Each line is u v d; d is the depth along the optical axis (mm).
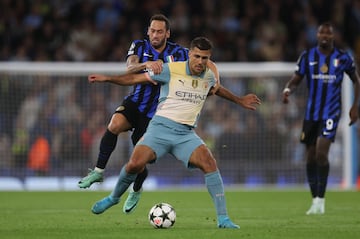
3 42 74375
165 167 63312
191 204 45156
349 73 39344
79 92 64062
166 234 27188
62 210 40500
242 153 64500
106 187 62031
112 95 64250
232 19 77125
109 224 31906
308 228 30078
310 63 39156
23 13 76375
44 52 73188
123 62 73125
